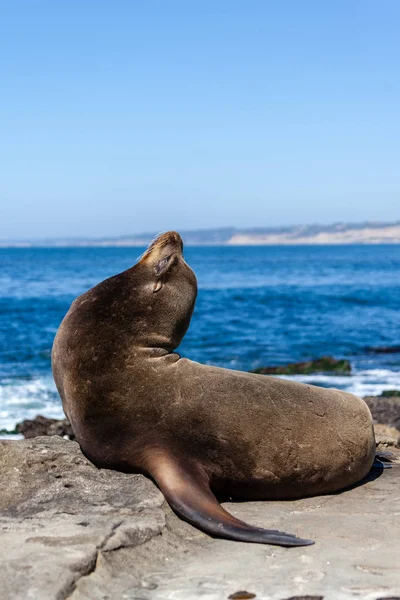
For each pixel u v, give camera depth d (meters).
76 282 70.25
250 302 50.38
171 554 4.71
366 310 45.88
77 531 4.71
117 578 4.28
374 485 6.55
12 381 21.50
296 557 4.64
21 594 3.82
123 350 5.99
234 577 4.32
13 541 4.52
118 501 5.34
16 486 5.62
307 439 6.08
